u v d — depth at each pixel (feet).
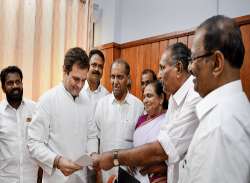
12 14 8.54
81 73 5.09
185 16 9.07
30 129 5.07
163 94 5.45
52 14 9.37
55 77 9.54
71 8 9.96
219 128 2.27
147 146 3.65
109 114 6.38
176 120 3.58
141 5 10.32
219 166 2.21
